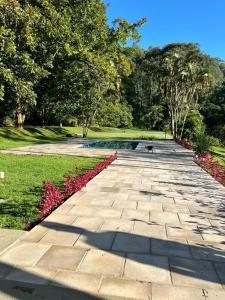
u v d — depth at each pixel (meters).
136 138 37.41
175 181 9.65
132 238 4.75
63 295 3.17
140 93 69.88
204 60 37.84
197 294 3.27
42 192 7.52
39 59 15.02
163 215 6.00
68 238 4.65
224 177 9.91
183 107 41.69
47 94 21.02
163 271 3.74
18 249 4.20
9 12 10.38
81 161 14.00
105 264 3.86
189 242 4.68
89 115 34.91
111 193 7.70
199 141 18.30
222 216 6.05
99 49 20.53
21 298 3.10
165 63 37.72
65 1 16.39
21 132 30.78
